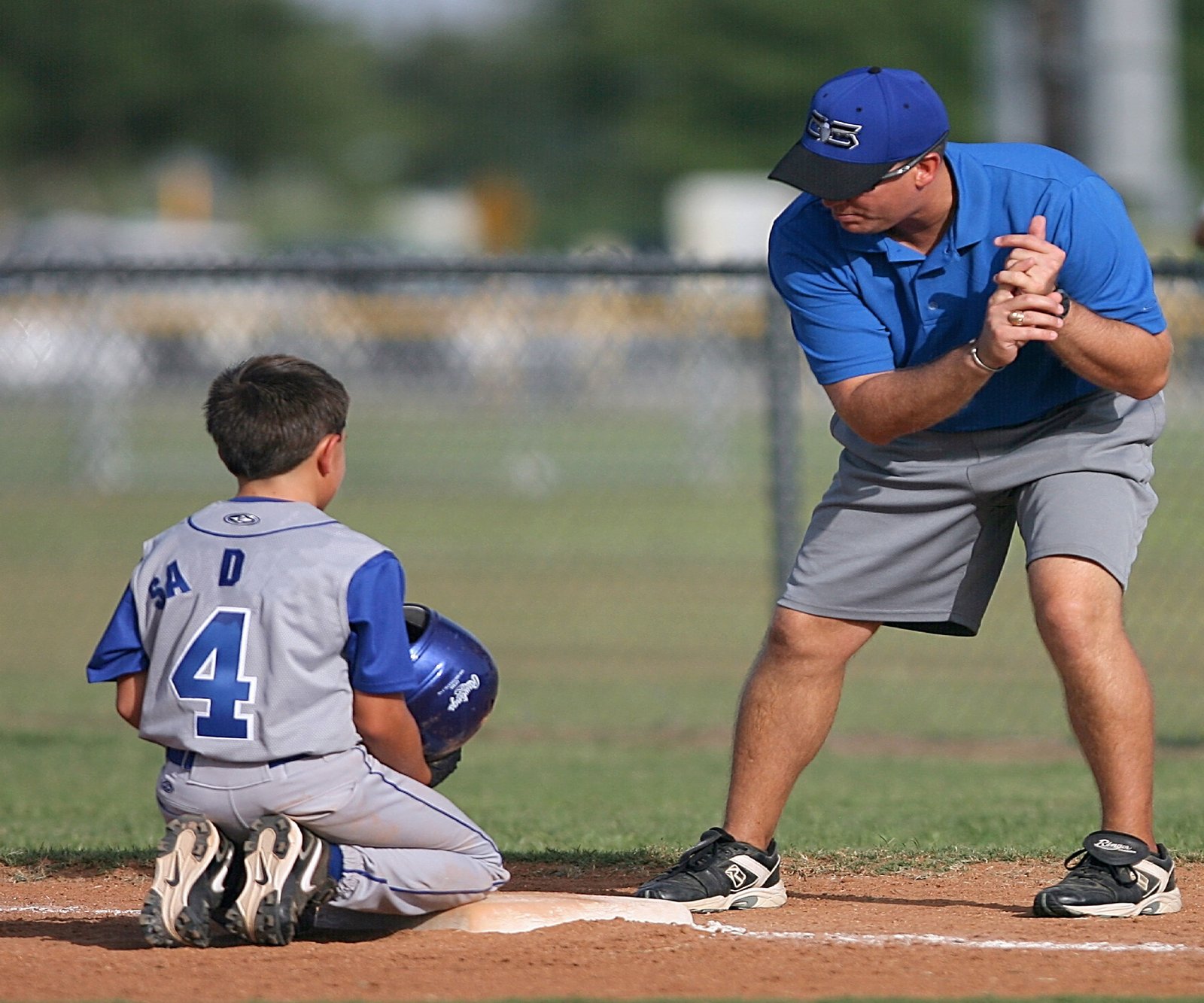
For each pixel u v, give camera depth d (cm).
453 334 6078
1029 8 7119
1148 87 7138
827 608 1688
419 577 5009
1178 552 5028
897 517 1666
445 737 1584
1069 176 1580
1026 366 1605
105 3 17862
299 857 1437
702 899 1680
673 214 18188
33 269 3005
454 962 1452
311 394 1509
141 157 18450
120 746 3059
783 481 2953
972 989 1359
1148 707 1611
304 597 1437
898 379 1560
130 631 1493
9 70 17612
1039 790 2578
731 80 18450
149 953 1495
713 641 4150
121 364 6444
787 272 1634
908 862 1969
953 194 1576
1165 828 2177
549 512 6272
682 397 6856
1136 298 1559
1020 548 4900
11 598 4759
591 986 1375
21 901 1819
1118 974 1410
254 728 1436
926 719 3325
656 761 2906
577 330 6159
